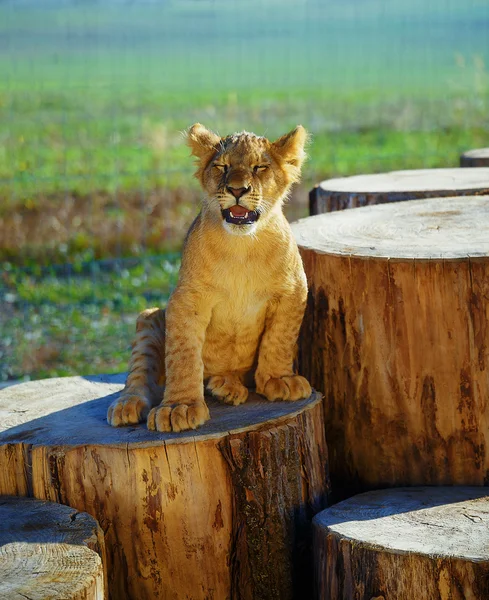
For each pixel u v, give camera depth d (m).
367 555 4.79
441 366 5.73
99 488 5.25
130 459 5.18
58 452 5.26
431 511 5.27
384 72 30.78
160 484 5.20
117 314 11.34
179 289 5.71
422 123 21.38
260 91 28.75
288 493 5.45
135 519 5.24
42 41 24.66
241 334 5.96
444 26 22.48
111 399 6.21
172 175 17.72
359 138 20.52
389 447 5.99
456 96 23.84
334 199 8.76
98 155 19.00
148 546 5.27
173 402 5.56
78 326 10.91
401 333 5.78
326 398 6.27
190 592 5.34
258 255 5.70
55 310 11.45
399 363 5.83
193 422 5.36
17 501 5.31
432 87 25.94
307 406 5.69
